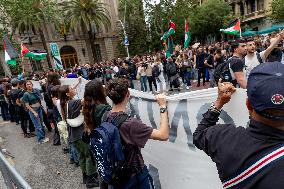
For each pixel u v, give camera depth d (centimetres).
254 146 102
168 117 243
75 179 428
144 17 4144
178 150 246
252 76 105
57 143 609
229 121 189
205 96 209
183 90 1148
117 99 218
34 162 532
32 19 2870
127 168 208
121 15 4212
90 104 271
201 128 149
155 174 287
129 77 1275
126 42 2944
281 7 3177
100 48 4206
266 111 98
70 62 3931
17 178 172
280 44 644
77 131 366
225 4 3994
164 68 1277
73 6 3350
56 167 488
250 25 4278
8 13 2700
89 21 3372
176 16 3894
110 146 200
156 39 4178
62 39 3819
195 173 234
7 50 1219
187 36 1507
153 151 281
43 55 1434
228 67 308
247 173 101
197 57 1147
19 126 891
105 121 222
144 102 280
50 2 3152
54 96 495
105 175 206
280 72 98
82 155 387
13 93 723
